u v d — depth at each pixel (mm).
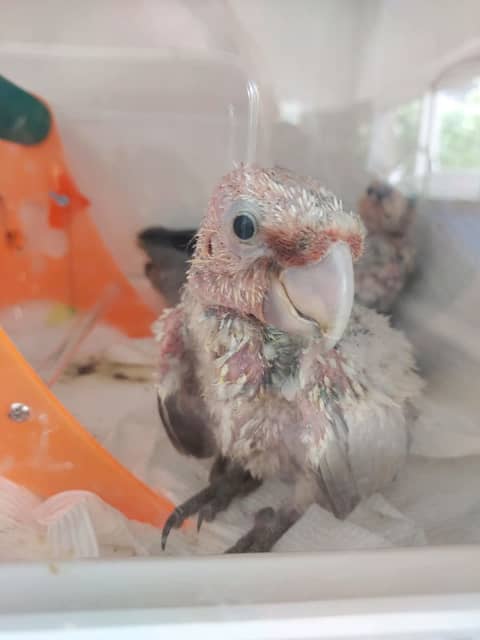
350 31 296
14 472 159
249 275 149
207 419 177
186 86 287
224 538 156
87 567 109
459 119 275
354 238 147
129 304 265
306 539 149
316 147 299
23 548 125
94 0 276
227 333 163
